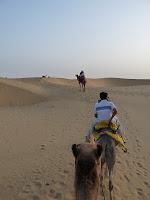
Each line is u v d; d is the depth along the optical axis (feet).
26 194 33.63
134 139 57.00
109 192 33.78
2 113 84.33
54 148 49.78
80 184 22.52
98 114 33.71
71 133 60.54
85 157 23.21
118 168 40.91
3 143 52.70
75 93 140.15
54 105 101.81
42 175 38.52
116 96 127.75
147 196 33.76
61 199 32.40
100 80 310.04
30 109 93.35
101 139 31.30
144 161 44.52
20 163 42.91
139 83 313.53
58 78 247.09
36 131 62.13
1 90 111.45
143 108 97.30
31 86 157.89
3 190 34.65
